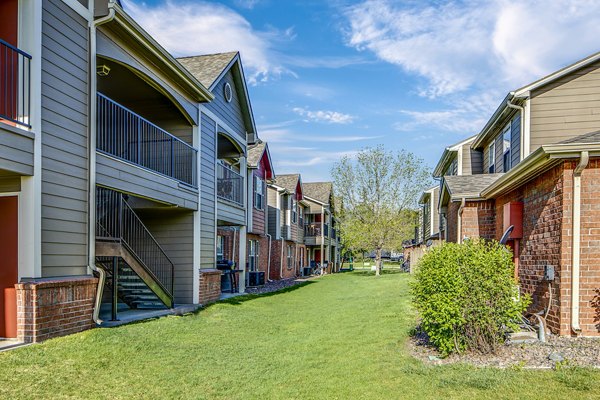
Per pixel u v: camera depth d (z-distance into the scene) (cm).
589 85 1086
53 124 641
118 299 1038
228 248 1819
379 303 1165
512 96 1112
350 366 571
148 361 586
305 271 3120
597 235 650
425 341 678
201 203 1162
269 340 759
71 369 511
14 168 569
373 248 2897
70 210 671
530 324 741
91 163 716
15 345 555
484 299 576
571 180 662
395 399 443
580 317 650
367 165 2884
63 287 626
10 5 614
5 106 609
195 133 1144
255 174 2088
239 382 519
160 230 1142
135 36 817
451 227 1356
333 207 3619
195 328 838
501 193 1010
